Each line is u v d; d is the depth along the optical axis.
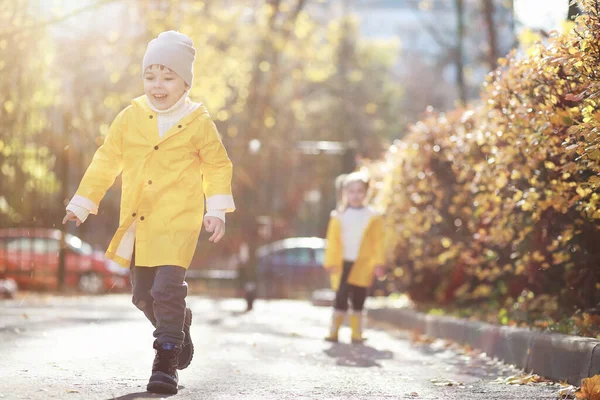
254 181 30.05
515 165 8.80
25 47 18.20
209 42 26.30
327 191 44.28
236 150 29.91
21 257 25.45
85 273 27.00
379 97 52.41
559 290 9.45
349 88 49.81
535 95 8.23
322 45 33.44
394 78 61.50
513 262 10.70
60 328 10.43
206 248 36.00
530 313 9.63
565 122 7.28
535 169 8.60
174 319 5.61
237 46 28.47
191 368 7.18
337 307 11.38
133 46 23.38
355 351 9.61
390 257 14.02
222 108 29.52
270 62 31.78
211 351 8.79
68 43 23.39
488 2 23.48
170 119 5.91
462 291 12.66
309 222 45.72
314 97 49.12
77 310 15.14
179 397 5.44
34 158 21.53
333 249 11.47
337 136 48.00
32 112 21.67
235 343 9.83
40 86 22.19
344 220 11.55
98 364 6.96
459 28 32.66
